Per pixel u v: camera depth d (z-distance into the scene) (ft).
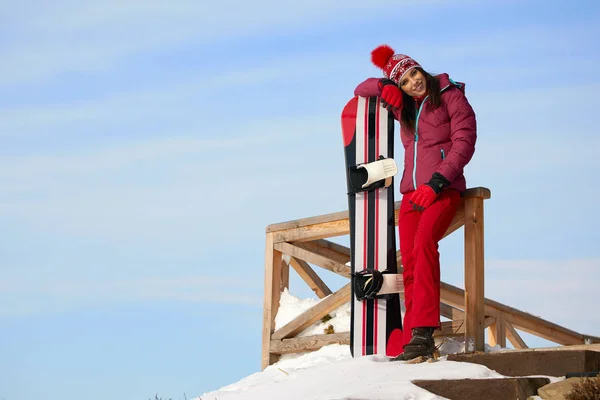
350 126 17.88
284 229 20.65
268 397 14.15
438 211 15.34
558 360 13.12
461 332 16.66
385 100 16.11
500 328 20.98
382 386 12.88
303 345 19.31
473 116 15.46
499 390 12.33
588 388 11.68
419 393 12.56
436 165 15.57
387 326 16.63
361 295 16.80
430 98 15.60
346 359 15.96
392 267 16.85
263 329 20.56
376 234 17.11
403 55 16.16
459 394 12.55
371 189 17.31
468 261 15.96
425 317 15.01
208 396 15.55
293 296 20.83
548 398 12.12
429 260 15.20
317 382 14.24
